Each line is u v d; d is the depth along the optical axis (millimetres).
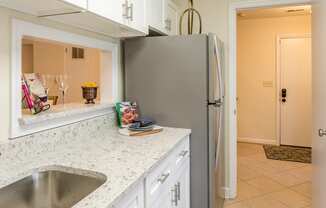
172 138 1767
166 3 2455
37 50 3994
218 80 2209
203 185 2045
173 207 1689
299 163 3947
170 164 1611
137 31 1851
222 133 2553
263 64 5164
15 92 1273
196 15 2869
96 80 3697
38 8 1234
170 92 2102
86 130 1766
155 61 2135
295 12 4594
